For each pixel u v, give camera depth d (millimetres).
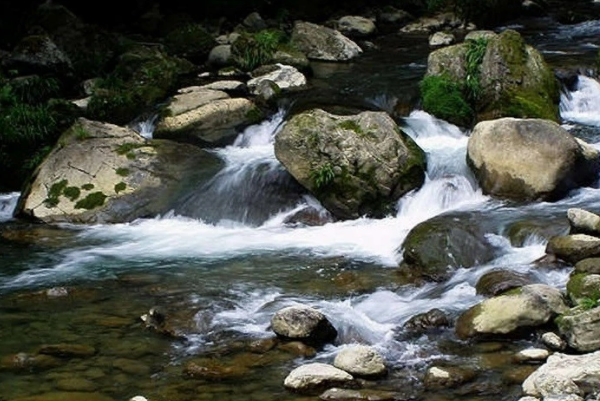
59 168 12008
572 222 9078
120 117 14633
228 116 13586
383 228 10523
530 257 8938
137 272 9477
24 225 11398
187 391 6629
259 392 6570
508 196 10672
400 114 13914
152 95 15172
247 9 21500
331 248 10055
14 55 16156
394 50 19188
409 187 10945
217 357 7199
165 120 13594
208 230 11062
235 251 10125
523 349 7035
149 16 20562
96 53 17781
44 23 18250
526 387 6250
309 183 11000
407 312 7996
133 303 8539
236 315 8094
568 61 15320
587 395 6016
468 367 6781
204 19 21234
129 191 11648
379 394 6379
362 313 8023
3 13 18578
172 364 7113
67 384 6793
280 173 11617
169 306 8383
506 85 12938
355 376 6688
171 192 11688
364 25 20797
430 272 8820
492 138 10953
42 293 8852
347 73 16594
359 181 10844
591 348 6824
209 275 9297
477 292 8242
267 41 17312
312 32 18500
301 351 7203
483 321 7332
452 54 13875
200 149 12680
